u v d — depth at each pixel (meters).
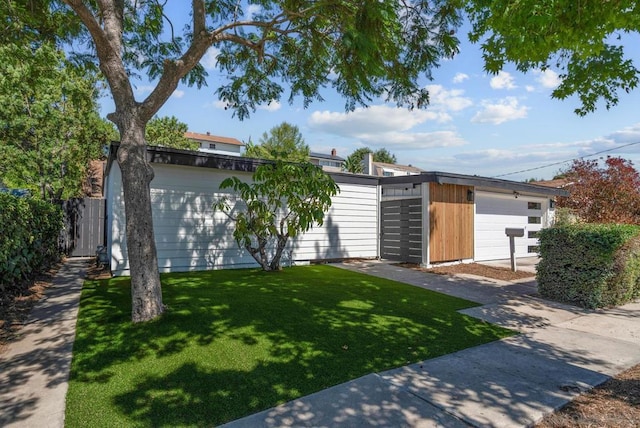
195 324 4.46
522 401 2.94
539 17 2.87
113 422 2.55
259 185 7.73
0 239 4.88
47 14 6.26
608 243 6.02
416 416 2.69
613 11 3.21
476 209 11.55
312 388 3.08
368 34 4.70
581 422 2.66
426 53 6.21
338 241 10.85
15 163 12.19
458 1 5.20
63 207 11.39
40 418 2.61
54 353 3.70
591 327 5.11
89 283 6.92
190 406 2.76
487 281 8.27
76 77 12.43
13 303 5.44
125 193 4.56
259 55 6.45
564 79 5.42
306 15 5.73
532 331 4.87
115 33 4.68
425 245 10.01
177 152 7.83
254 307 5.28
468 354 3.95
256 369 3.39
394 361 3.69
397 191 11.23
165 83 4.73
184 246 8.31
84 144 13.81
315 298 5.98
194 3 5.05
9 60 6.92
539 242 7.01
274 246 9.59
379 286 7.25
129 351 3.72
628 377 3.46
